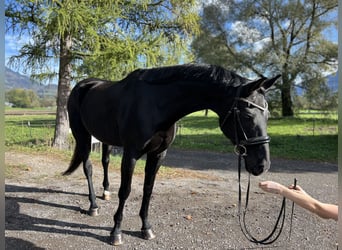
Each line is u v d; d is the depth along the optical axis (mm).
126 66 7074
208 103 2459
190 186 5051
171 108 2539
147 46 7258
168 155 9234
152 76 2604
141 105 2555
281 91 19906
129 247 2787
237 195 4559
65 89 7977
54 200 4020
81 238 2945
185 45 8398
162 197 4301
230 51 20656
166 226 3266
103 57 6930
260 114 2152
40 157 6723
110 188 4668
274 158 8828
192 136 13648
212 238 3002
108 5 6934
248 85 2154
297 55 18969
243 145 2164
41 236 2957
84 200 4059
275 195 4570
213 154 9562
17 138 10281
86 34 6828
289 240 2816
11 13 6949
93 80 3891
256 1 19125
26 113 27422
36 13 6836
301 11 18562
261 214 3699
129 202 4023
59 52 7574
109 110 2904
